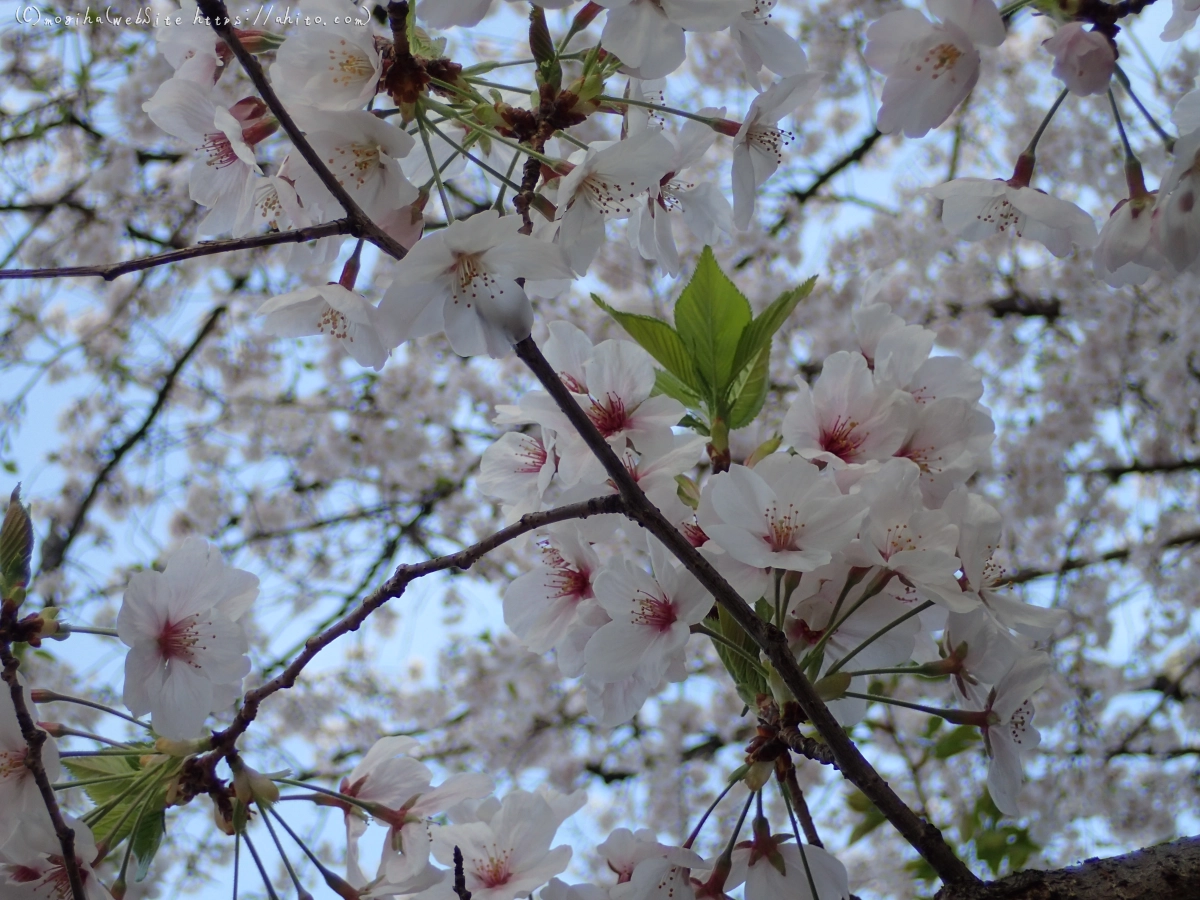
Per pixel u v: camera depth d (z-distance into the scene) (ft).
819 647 1.68
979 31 1.72
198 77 1.87
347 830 1.82
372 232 1.63
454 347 1.67
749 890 1.71
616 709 1.79
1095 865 1.55
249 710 1.69
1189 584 4.48
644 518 1.61
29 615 1.69
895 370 1.81
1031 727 1.75
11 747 1.69
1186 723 4.28
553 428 1.76
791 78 1.83
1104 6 1.73
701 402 1.84
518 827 1.82
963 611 1.66
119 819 1.74
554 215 1.74
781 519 1.68
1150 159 4.39
